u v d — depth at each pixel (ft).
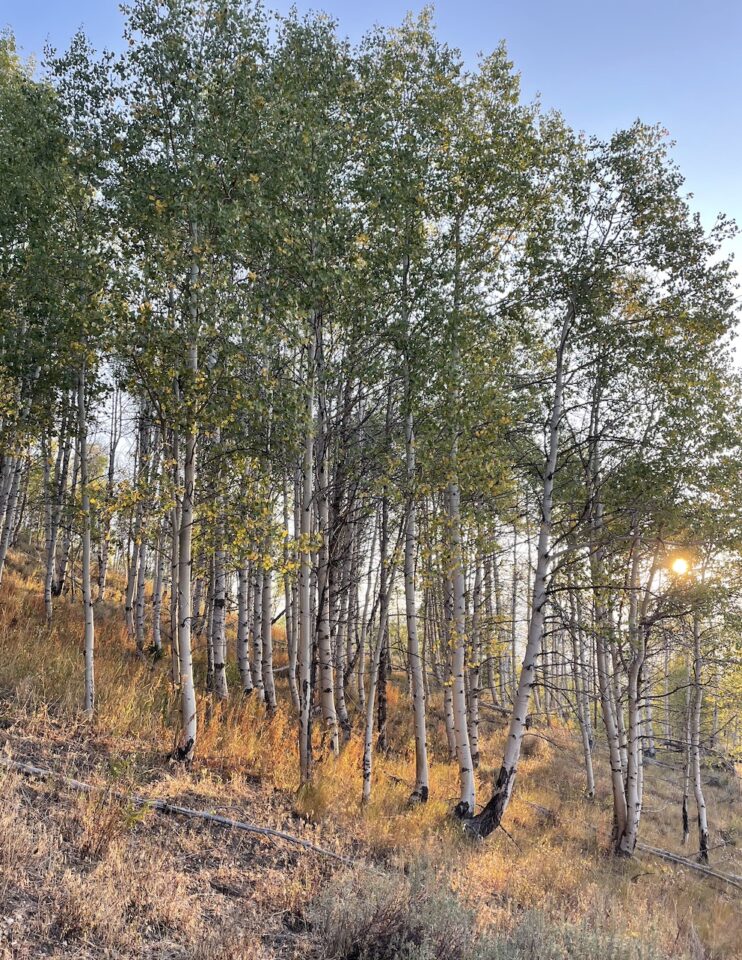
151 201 31.17
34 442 38.88
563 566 39.88
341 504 41.27
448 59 42.60
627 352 41.63
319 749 38.22
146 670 43.80
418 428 35.96
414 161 38.17
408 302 36.60
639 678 52.70
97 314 29.43
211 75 33.40
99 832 19.04
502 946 18.44
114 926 15.24
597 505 44.52
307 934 18.31
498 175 39.83
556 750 76.59
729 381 48.24
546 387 42.65
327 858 23.95
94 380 35.70
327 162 33.88
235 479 30.99
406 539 38.01
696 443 42.45
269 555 30.89
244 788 28.58
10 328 35.58
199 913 17.48
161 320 30.32
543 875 29.73
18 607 46.91
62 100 34.19
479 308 37.78
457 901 20.38
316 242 33.09
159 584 51.83
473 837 34.04
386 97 40.86
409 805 35.12
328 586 37.35
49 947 14.01
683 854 51.67
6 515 48.11
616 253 41.14
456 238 41.06
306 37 39.22
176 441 34.19
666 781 82.99
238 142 32.81
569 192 40.75
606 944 20.20
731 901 39.22
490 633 52.70
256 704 43.14
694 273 40.57
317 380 33.40
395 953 17.62
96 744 28.19
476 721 57.47
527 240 40.60
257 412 30.30
